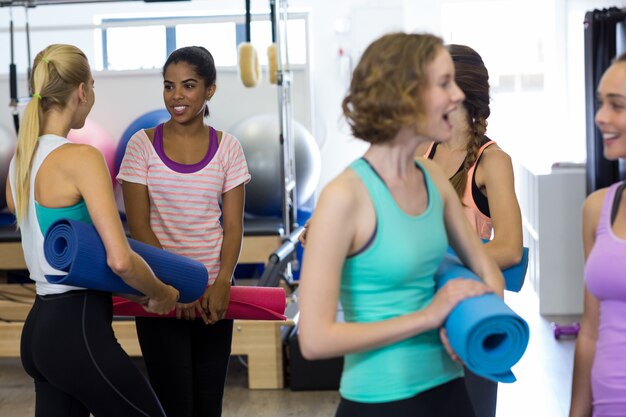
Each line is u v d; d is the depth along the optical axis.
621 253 1.84
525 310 6.00
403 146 1.80
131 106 6.80
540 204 5.81
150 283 2.47
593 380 1.91
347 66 8.62
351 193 1.74
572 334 5.32
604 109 1.88
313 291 1.73
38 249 2.43
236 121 6.81
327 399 4.32
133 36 8.89
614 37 5.52
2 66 8.55
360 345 1.73
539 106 8.77
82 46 8.64
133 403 2.46
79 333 2.40
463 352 1.72
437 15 8.65
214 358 2.95
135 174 2.86
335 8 8.63
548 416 4.02
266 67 6.76
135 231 2.86
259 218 5.96
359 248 1.77
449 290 1.77
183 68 2.85
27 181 2.43
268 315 2.89
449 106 1.75
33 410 4.25
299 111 6.86
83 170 2.37
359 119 1.77
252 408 4.22
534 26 8.67
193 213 2.88
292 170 5.72
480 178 2.43
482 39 8.74
